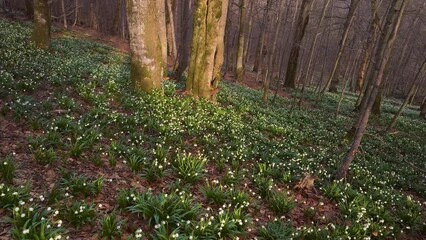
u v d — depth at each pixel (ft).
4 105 32.65
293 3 115.03
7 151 25.17
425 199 38.73
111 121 35.47
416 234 29.45
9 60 50.60
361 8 121.49
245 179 31.27
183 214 20.77
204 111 50.08
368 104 34.60
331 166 41.88
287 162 38.04
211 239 19.76
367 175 39.17
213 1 52.90
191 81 56.34
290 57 113.60
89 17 181.47
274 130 51.55
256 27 223.10
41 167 24.25
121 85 50.93
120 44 138.62
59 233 17.54
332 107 92.17
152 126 37.52
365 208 29.32
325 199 30.89
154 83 50.39
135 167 27.02
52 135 27.86
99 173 25.59
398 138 66.85
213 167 32.53
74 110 36.45
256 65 153.07
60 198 21.04
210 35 54.19
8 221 17.33
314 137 55.31
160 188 25.72
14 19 106.93
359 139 35.35
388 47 33.53
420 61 194.49
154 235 19.66
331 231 25.44
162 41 66.13
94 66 63.36
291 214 27.07
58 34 106.93
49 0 68.28
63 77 47.98
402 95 178.50
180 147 34.27
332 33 191.93
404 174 45.24
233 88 84.33
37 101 36.68
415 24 165.68
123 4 183.42
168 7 105.29
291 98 97.50
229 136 42.88
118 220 20.42
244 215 23.52
